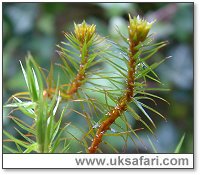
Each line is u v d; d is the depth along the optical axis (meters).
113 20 0.26
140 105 0.10
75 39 0.11
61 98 0.11
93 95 0.19
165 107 0.27
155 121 0.27
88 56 0.11
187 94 0.27
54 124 0.10
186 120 0.27
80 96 0.11
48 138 0.10
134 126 0.25
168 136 0.26
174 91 0.27
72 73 0.11
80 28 0.11
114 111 0.10
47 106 0.10
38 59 0.27
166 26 0.27
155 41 0.26
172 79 0.27
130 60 0.10
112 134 0.10
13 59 0.27
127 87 0.10
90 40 0.11
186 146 0.27
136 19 0.10
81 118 0.24
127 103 0.10
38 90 0.10
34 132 0.10
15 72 0.27
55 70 0.25
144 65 0.10
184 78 0.27
